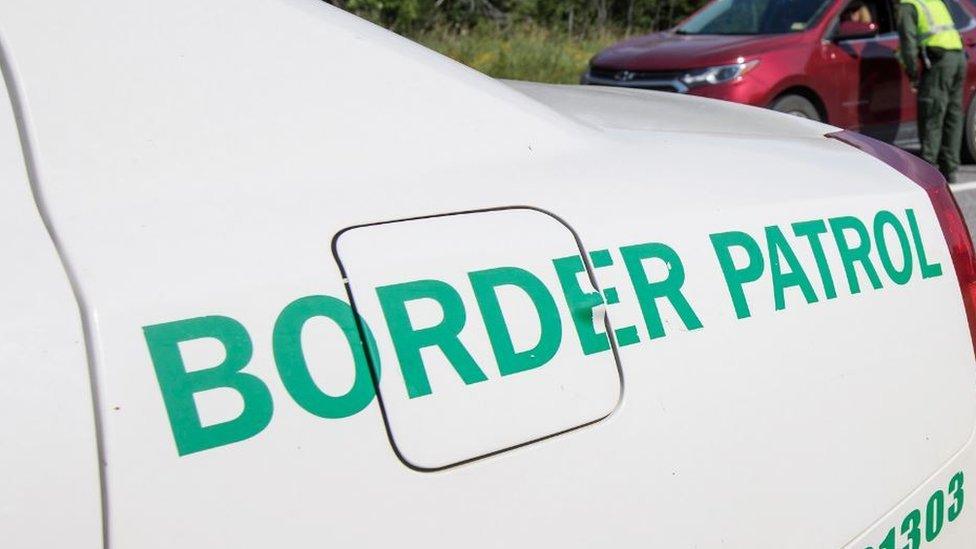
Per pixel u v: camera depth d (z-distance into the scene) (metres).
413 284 1.38
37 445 1.10
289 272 1.30
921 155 8.70
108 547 1.12
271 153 1.40
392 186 1.47
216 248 1.28
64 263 1.19
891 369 1.95
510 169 1.61
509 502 1.39
